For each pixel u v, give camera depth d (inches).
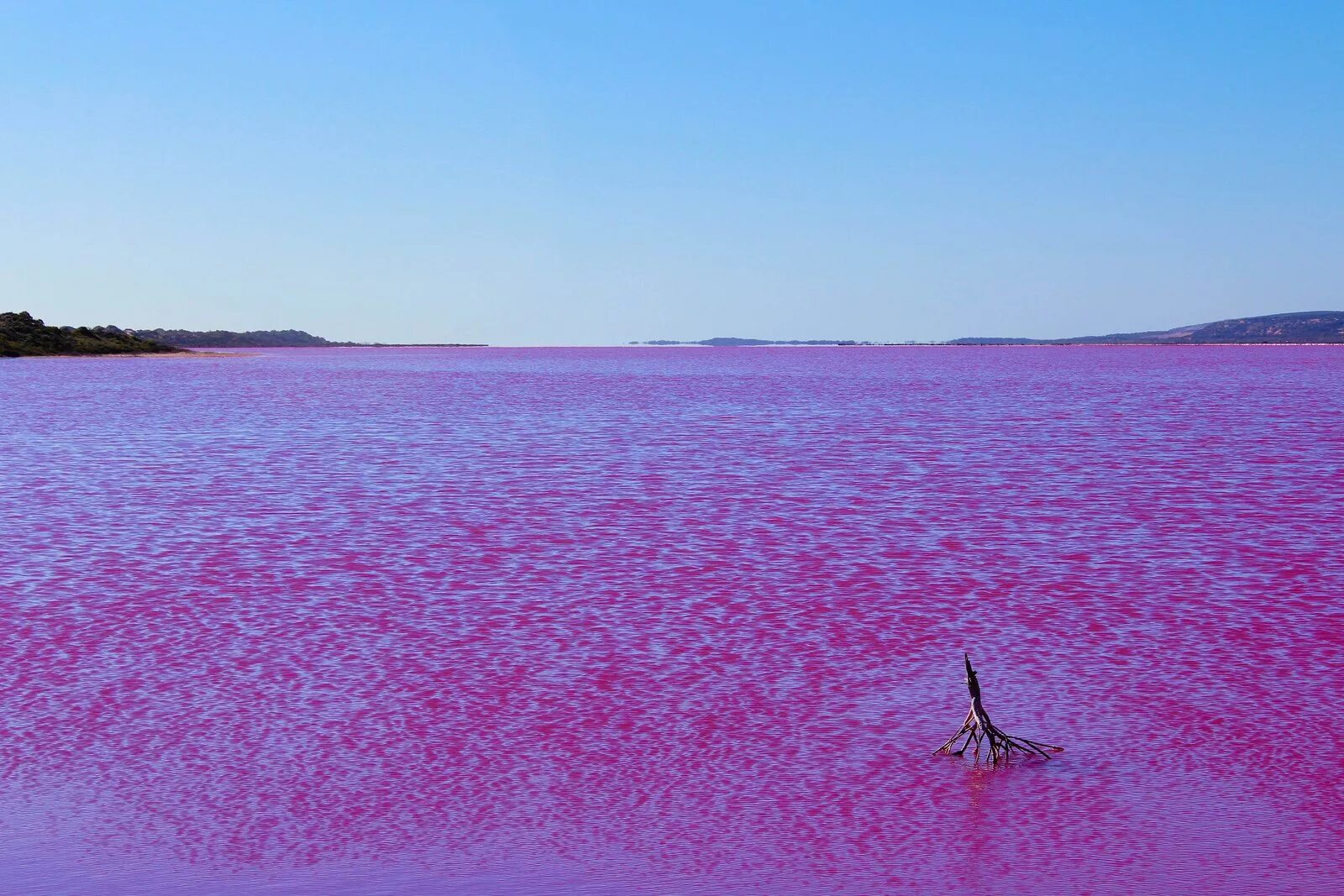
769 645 646.5
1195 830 420.8
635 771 474.3
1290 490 1246.9
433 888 381.7
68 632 672.4
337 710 543.2
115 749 495.2
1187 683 579.8
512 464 1520.7
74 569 848.9
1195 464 1497.3
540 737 509.4
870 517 1072.2
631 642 653.3
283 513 1099.9
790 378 4992.6
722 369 6505.9
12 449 1722.4
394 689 573.3
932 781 463.8
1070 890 379.6
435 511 1110.4
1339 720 525.0
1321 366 6368.1
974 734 491.5
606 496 1213.1
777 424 2237.9
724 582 802.2
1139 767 476.7
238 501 1177.4
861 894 377.7
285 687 574.9
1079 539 959.0
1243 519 1053.8
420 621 697.0
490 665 610.2
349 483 1327.5
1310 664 607.2
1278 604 735.1
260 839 414.9
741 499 1193.4
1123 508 1121.4
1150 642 650.8
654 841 414.9
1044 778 465.7
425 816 433.7
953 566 853.2
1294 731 513.7
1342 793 449.4
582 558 884.6
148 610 722.8
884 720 530.6
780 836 418.3
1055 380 4534.9
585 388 3939.5
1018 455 1625.2
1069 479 1348.4
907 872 392.2
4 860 399.2
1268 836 414.6
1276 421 2257.6
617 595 765.9
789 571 837.2
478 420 2361.0
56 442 1845.5
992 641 654.5
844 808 440.1
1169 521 1047.0
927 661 616.7
